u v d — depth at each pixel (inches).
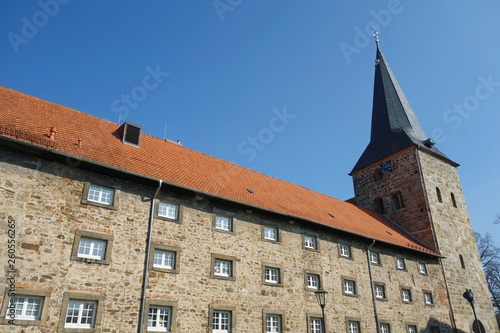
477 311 1189.7
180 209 684.1
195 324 625.6
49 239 539.8
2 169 535.8
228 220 747.4
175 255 648.4
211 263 682.2
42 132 627.2
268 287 739.4
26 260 512.4
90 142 681.0
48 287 517.7
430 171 1326.3
